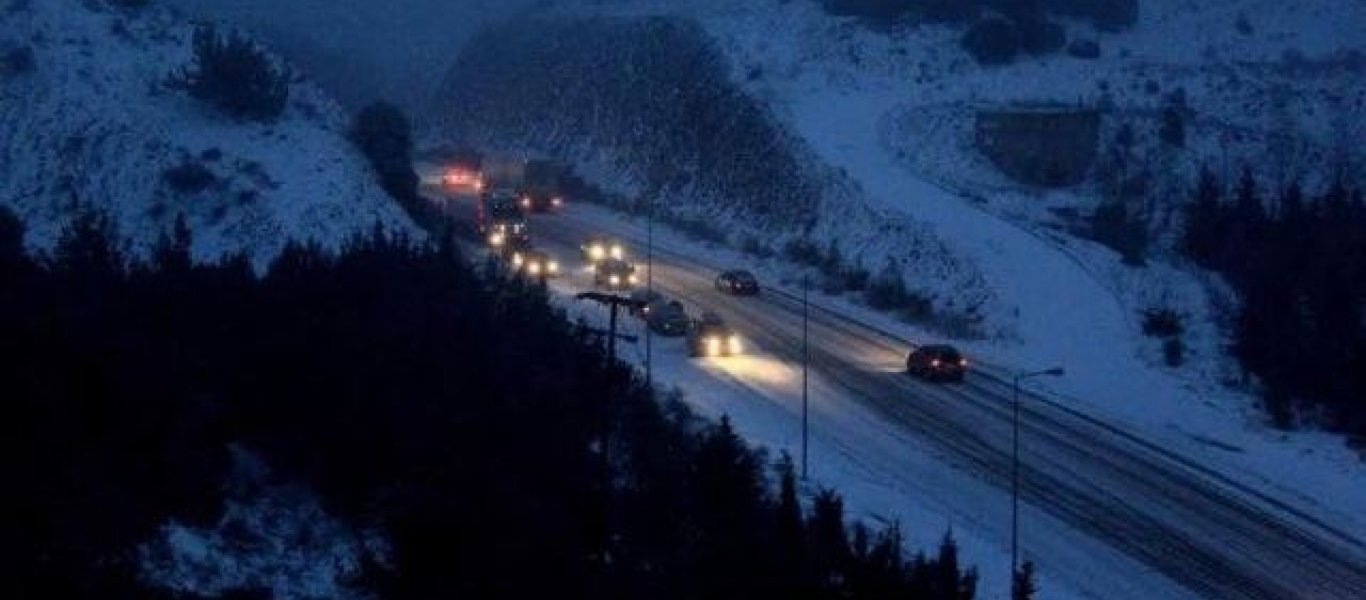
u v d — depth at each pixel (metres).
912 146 94.88
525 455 35.50
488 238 86.44
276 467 37.59
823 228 87.75
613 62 129.88
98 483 29.95
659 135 113.88
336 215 75.00
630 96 122.62
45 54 83.88
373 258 54.03
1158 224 84.62
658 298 71.31
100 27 89.31
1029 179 90.31
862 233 84.06
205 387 38.28
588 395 42.25
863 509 44.28
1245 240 78.12
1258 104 100.19
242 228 71.94
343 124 92.31
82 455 30.59
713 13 125.56
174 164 76.19
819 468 48.56
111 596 26.98
